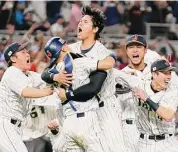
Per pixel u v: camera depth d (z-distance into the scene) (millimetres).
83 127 18234
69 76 18172
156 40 37875
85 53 19188
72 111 18359
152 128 19625
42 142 23406
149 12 39094
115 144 19203
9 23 37750
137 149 20438
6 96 19922
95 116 18484
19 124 20203
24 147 19969
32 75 20688
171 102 19109
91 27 19141
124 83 20203
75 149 18672
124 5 38812
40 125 22094
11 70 19859
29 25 38062
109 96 19391
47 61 33625
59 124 20500
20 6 38125
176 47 38281
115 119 19406
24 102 20297
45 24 37594
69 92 18250
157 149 19672
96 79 18125
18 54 20094
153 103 18828
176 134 25375
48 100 20953
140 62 21828
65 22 38188
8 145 19734
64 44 18422
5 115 19922
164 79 19156
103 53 19062
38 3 39094
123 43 33594
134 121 21922
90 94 18141
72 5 38719
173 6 39844
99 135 18531
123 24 38312
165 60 19328
